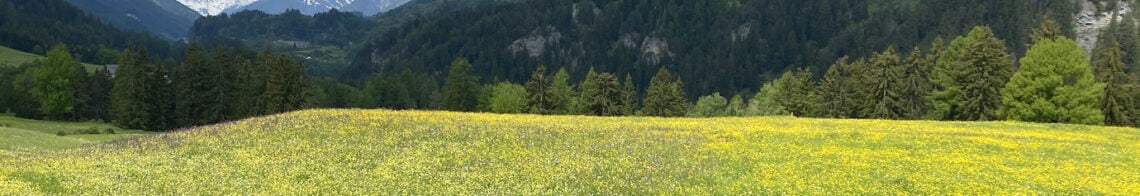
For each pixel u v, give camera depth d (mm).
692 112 141000
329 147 38344
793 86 114688
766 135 42531
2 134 51625
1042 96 66625
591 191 29078
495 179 31094
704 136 42094
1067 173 31828
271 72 100625
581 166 33656
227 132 43344
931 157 35594
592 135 42562
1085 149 38969
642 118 54844
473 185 30109
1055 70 65438
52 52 109250
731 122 51719
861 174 31234
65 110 109562
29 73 134625
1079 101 65250
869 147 38844
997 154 37031
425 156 36250
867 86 91062
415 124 45156
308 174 32375
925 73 89000
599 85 108500
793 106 107312
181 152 37781
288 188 29328
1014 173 31625
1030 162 34594
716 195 28016
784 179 30281
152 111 104438
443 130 43031
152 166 34031
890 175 30969
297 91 101125
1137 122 81000
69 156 37500
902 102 87562
